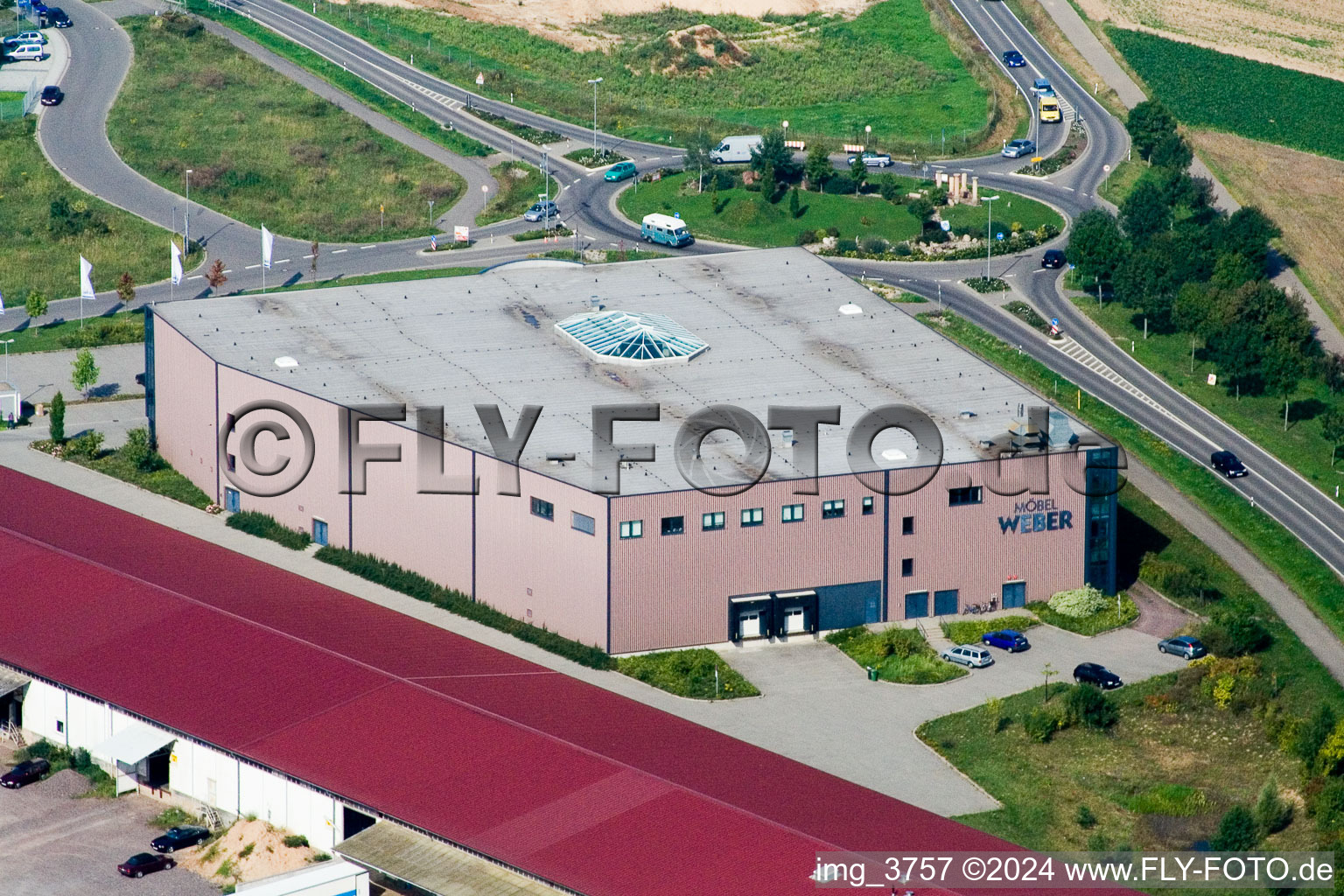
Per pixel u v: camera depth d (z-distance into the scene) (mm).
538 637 156625
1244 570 178625
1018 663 156125
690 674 152000
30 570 157750
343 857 124000
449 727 134500
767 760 134250
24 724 145625
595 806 125375
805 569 158625
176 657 144875
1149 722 146875
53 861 128000
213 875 127125
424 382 175375
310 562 170125
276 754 132375
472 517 161625
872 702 149250
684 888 117312
